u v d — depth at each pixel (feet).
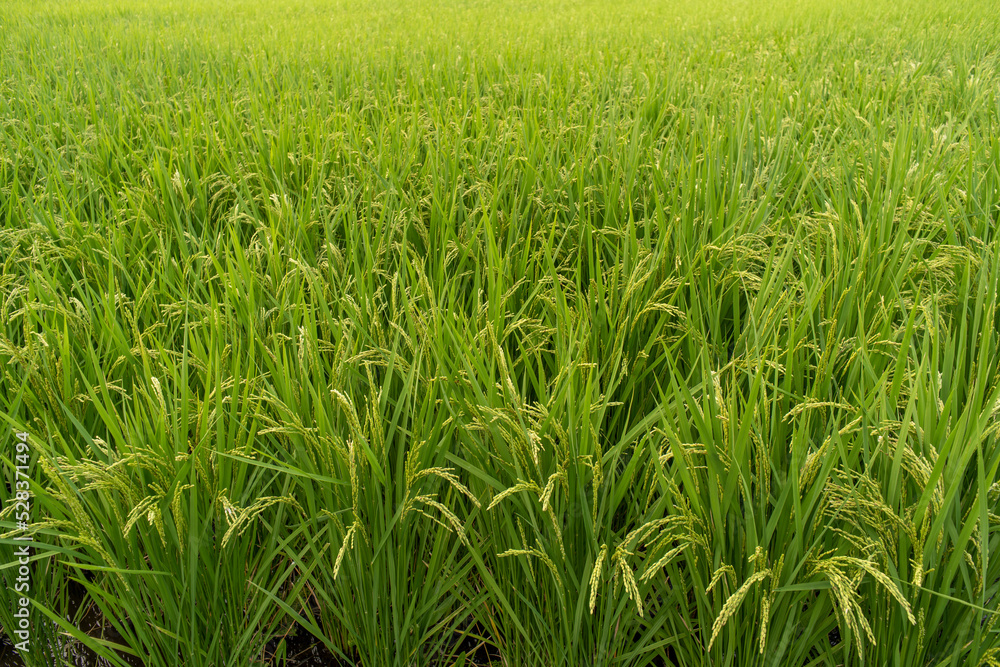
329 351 8.50
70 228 11.55
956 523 6.00
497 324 8.27
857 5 45.55
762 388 6.69
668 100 18.63
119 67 26.96
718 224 10.83
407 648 7.38
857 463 6.86
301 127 16.56
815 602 6.51
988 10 41.57
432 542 7.75
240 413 7.50
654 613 7.50
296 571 8.47
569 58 26.94
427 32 37.19
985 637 5.80
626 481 6.42
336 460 6.72
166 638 7.10
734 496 6.10
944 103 20.02
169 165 14.38
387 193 12.25
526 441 6.25
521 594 7.10
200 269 10.71
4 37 35.42
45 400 7.78
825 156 14.79
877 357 8.07
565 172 13.25
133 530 6.77
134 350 8.15
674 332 9.37
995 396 6.01
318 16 49.39
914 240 9.29
